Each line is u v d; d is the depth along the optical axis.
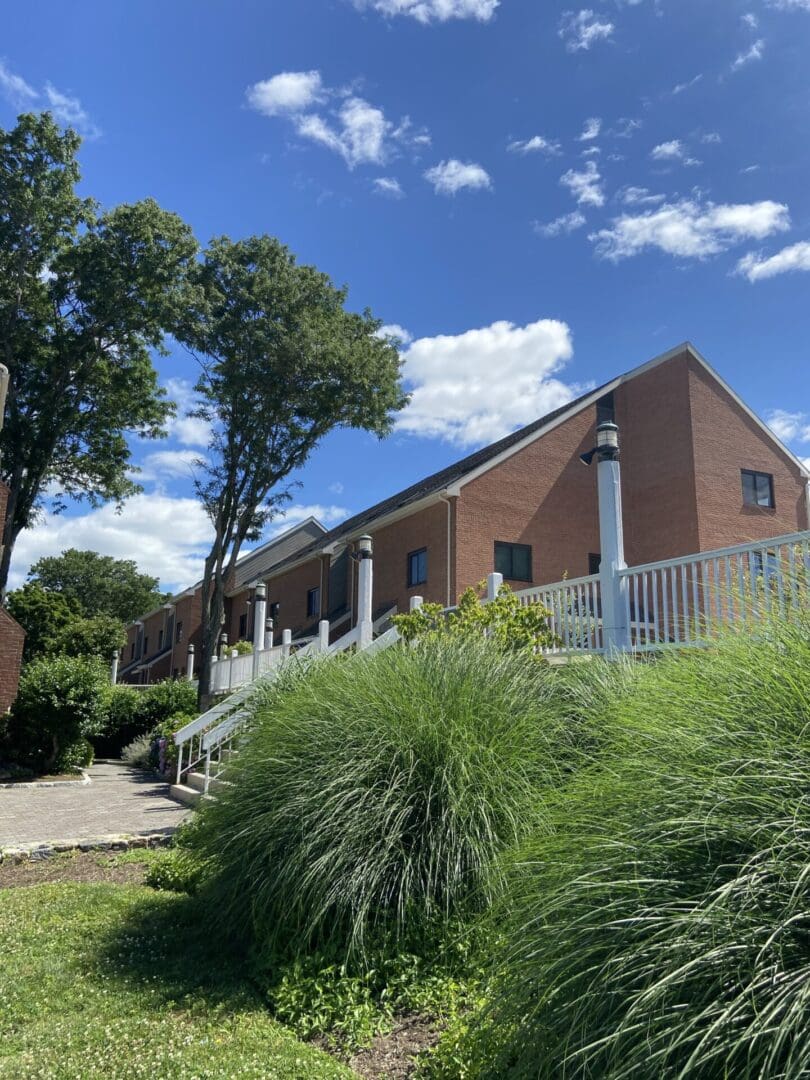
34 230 23.72
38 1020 3.68
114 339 25.16
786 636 3.00
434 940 4.01
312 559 27.30
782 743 2.51
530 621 7.77
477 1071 2.68
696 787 2.46
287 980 3.92
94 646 27.41
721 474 20.47
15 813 10.54
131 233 23.06
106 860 7.45
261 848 4.56
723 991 1.96
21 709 16.09
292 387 22.88
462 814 4.21
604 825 2.67
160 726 18.55
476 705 4.92
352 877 4.04
